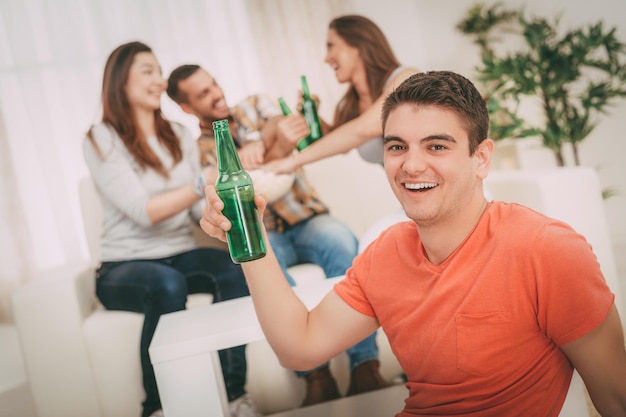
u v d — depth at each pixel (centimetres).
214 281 234
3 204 381
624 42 318
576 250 103
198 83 253
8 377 305
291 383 213
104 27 359
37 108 360
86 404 224
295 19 396
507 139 374
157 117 253
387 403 181
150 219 238
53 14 354
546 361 110
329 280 165
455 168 109
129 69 245
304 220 244
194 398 136
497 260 108
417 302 117
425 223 112
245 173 121
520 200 243
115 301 232
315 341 130
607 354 103
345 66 257
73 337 223
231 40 392
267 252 127
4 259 388
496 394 112
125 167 244
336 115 271
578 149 363
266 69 398
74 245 374
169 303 219
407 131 109
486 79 341
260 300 127
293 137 257
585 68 345
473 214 113
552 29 332
